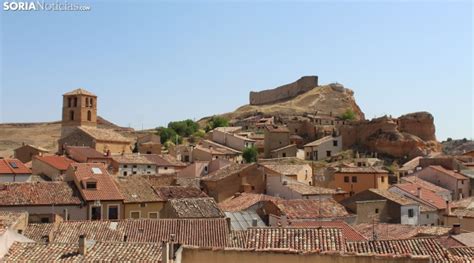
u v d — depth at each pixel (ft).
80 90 520.01
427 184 351.46
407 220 269.85
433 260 109.81
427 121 577.02
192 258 103.55
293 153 545.44
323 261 97.71
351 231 191.11
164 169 421.59
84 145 472.03
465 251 126.00
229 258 102.01
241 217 226.17
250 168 316.40
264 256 100.68
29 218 207.21
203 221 165.27
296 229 128.88
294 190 291.99
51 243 113.91
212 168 390.01
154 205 231.50
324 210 240.12
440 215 285.02
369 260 95.20
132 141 628.28
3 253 108.47
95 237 156.15
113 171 376.07
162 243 104.73
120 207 224.12
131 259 104.06
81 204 216.33
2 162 297.33
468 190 367.86
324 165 487.20
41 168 323.98
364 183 350.02
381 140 542.98
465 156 484.33
